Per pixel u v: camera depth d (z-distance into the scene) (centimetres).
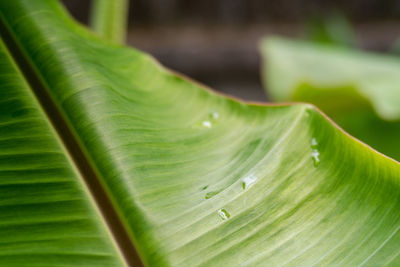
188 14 502
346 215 76
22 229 75
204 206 76
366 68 203
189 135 81
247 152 79
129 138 78
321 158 79
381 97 173
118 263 74
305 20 511
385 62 220
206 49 511
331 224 76
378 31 518
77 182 76
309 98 166
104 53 85
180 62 509
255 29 519
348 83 154
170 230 75
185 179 77
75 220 75
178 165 78
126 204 75
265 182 78
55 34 82
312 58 206
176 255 74
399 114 160
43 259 74
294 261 75
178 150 79
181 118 82
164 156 78
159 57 502
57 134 78
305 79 157
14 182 76
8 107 78
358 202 77
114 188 76
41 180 76
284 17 516
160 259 74
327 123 79
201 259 74
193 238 75
